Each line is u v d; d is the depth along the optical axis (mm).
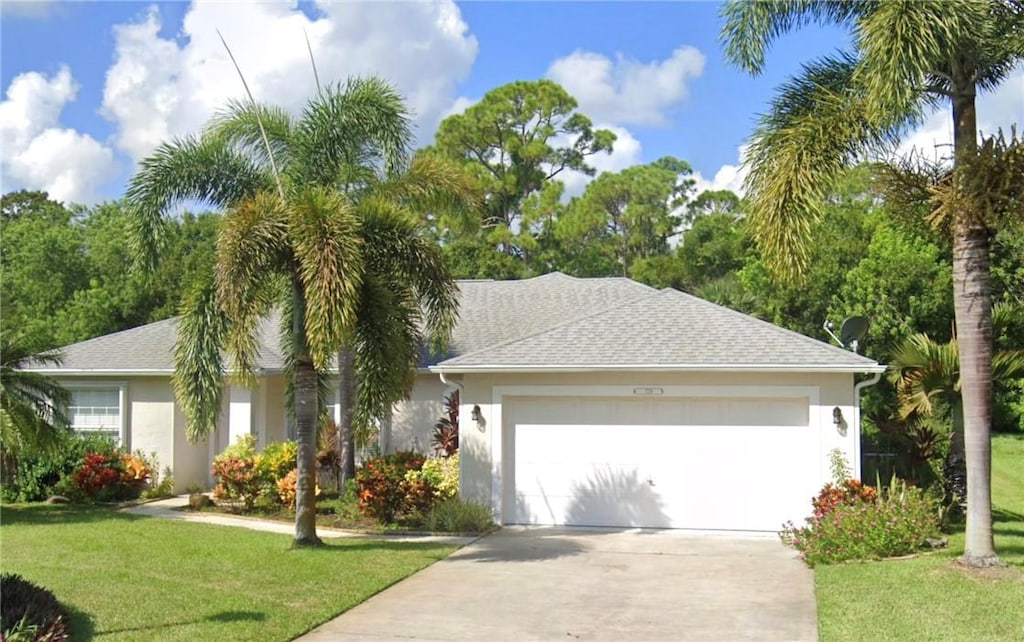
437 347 17875
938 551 13156
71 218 50000
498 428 17281
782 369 15867
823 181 12562
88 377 21625
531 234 51594
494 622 10297
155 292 40094
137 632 9320
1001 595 10430
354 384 19125
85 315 39375
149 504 19625
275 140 16734
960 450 16734
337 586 11672
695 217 56969
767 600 11281
